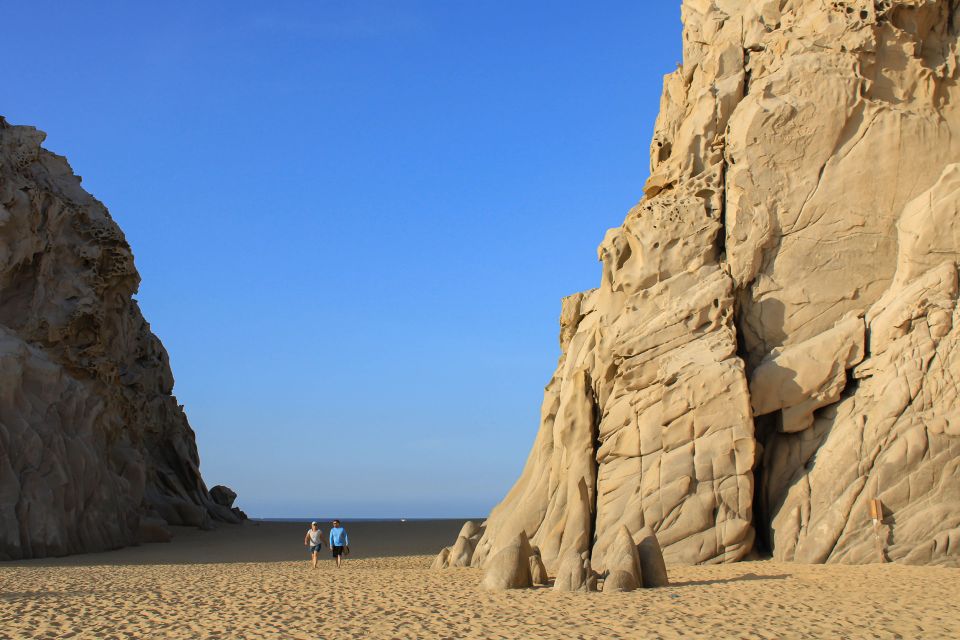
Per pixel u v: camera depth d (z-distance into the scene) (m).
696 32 30.59
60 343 41.09
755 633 13.30
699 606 15.84
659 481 24.11
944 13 26.53
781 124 26.19
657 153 30.78
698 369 24.48
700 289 25.72
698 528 23.39
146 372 54.00
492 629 13.99
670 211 26.94
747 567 21.69
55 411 35.88
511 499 29.28
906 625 13.76
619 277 27.50
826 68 26.19
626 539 18.88
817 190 25.84
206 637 13.58
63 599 18.02
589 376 27.14
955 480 21.67
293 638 13.45
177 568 27.30
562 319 33.22
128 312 51.53
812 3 27.84
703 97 28.23
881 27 26.19
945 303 23.36
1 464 32.19
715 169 27.19
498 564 19.59
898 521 21.77
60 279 42.31
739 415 23.89
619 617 14.87
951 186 24.33
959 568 20.28
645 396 25.27
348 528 65.38
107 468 39.34
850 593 16.98
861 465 22.64
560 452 27.03
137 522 41.22
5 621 15.02
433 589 19.58
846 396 24.42
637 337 25.73
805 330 25.28
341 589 19.86
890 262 25.17
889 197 25.41
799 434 24.41
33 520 32.31
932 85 25.83
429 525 73.25
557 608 16.03
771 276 25.81
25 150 43.62
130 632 14.05
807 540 22.44
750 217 26.05
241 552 36.94
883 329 23.97
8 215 38.91
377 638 13.38
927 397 22.61
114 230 46.25
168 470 54.03
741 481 23.50
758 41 28.44
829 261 25.50
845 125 25.92
